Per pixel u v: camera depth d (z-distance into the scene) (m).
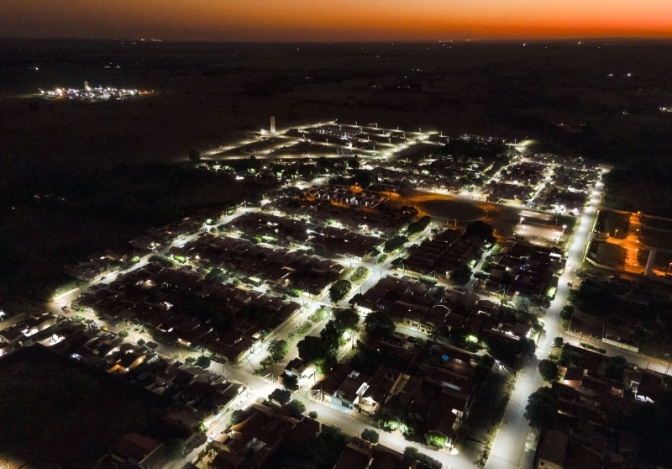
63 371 100.06
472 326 114.19
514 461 80.31
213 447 81.31
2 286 132.50
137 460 77.31
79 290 134.25
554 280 135.50
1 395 93.00
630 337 110.75
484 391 96.75
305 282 135.12
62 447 82.38
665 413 88.75
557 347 108.69
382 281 135.75
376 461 77.44
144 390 95.44
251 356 108.31
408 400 92.12
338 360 106.50
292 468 77.00
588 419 87.75
